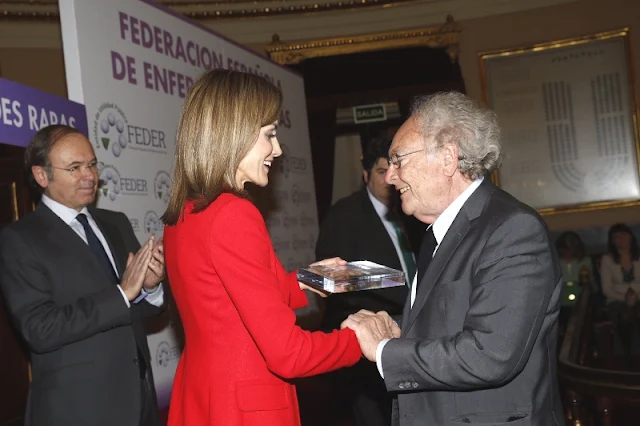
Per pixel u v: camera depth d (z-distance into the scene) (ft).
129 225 9.73
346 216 10.69
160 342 12.11
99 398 8.05
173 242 5.63
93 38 11.08
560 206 26.03
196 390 5.42
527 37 26.21
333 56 26.30
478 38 26.48
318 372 5.34
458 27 25.93
